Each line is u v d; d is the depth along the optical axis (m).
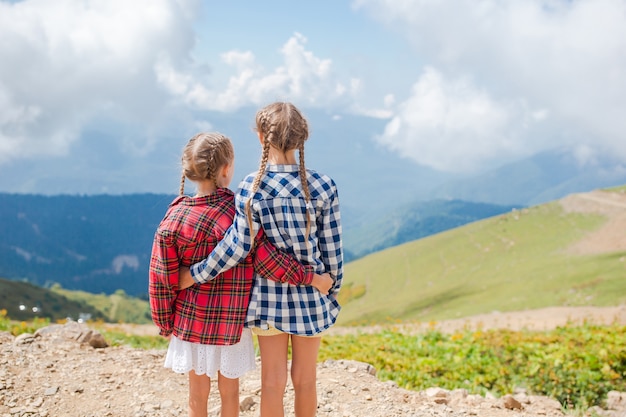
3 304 106.31
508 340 11.41
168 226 3.50
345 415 5.08
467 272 93.44
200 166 3.53
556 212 104.75
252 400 5.11
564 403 7.28
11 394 5.02
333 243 3.54
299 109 3.54
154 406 4.95
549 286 63.25
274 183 3.45
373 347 10.84
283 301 3.44
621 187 108.50
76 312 122.88
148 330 20.41
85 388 5.27
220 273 3.46
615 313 32.06
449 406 5.64
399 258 120.81
